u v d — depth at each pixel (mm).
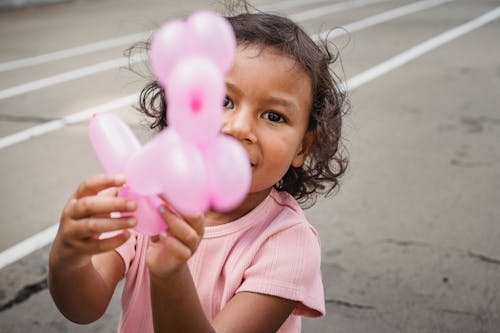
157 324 1154
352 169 4184
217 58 881
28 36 10336
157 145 910
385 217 3523
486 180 4004
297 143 1388
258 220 1465
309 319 2662
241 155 896
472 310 2689
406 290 2844
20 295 2873
